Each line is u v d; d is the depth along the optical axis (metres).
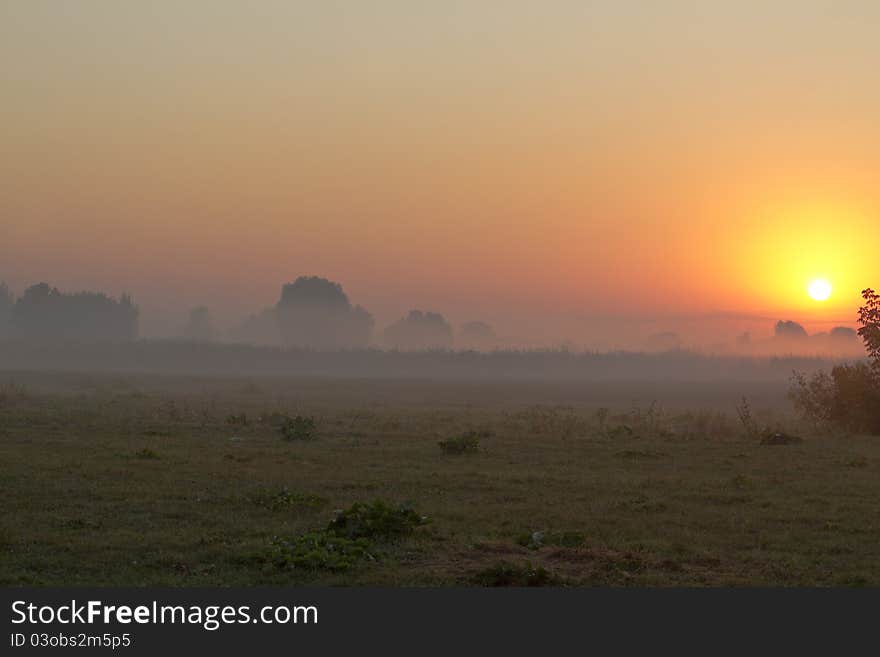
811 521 16.86
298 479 20.81
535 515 16.91
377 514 14.84
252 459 24.25
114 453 24.41
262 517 16.25
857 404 37.62
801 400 40.59
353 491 19.48
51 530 14.65
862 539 15.26
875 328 37.81
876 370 38.00
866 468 24.70
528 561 12.59
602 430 35.97
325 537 13.98
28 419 34.16
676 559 13.66
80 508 16.69
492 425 38.12
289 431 30.52
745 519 16.86
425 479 21.30
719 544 14.82
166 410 41.38
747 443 31.52
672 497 19.41
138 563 12.84
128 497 17.86
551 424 36.22
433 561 13.19
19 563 12.65
